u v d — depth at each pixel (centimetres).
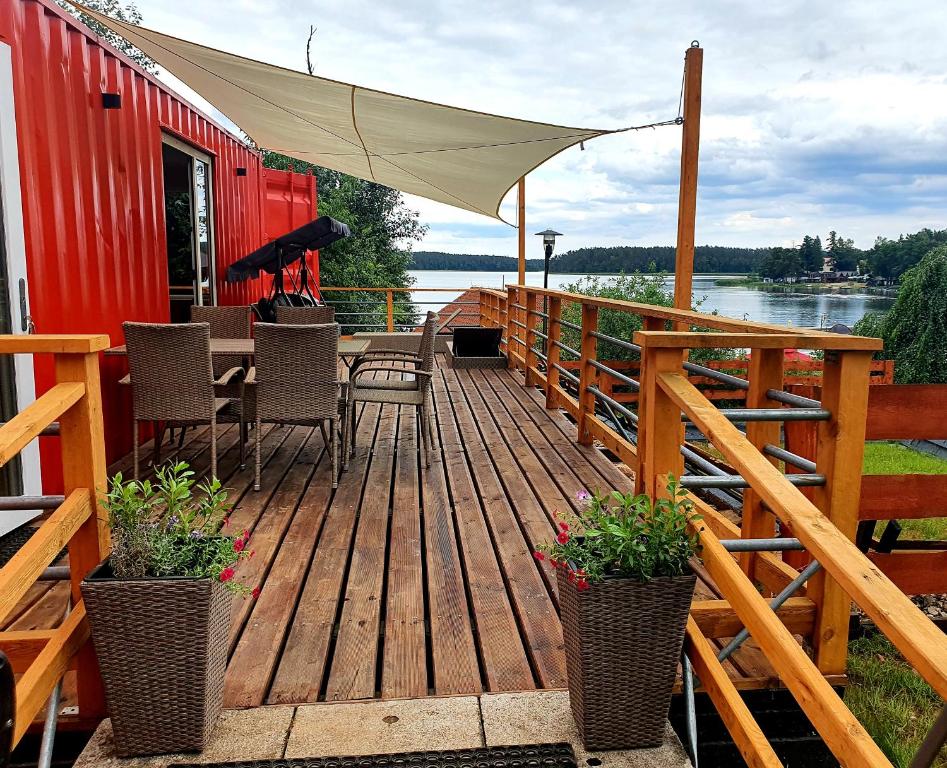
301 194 1061
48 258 349
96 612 157
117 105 412
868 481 279
